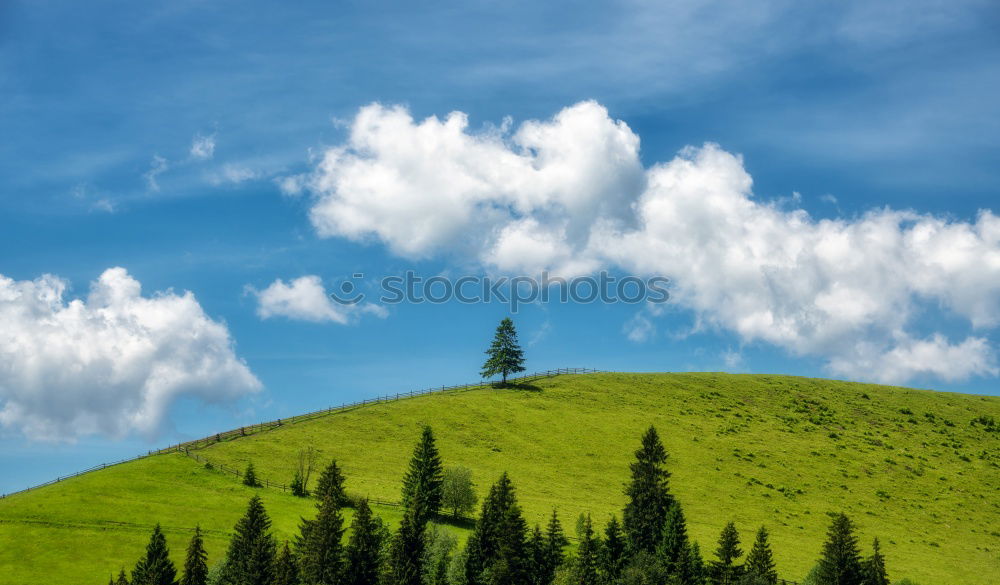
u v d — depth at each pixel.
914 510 129.88
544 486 121.81
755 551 91.62
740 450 147.50
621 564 92.31
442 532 91.88
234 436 131.25
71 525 89.56
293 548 89.12
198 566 79.62
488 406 157.62
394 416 147.62
